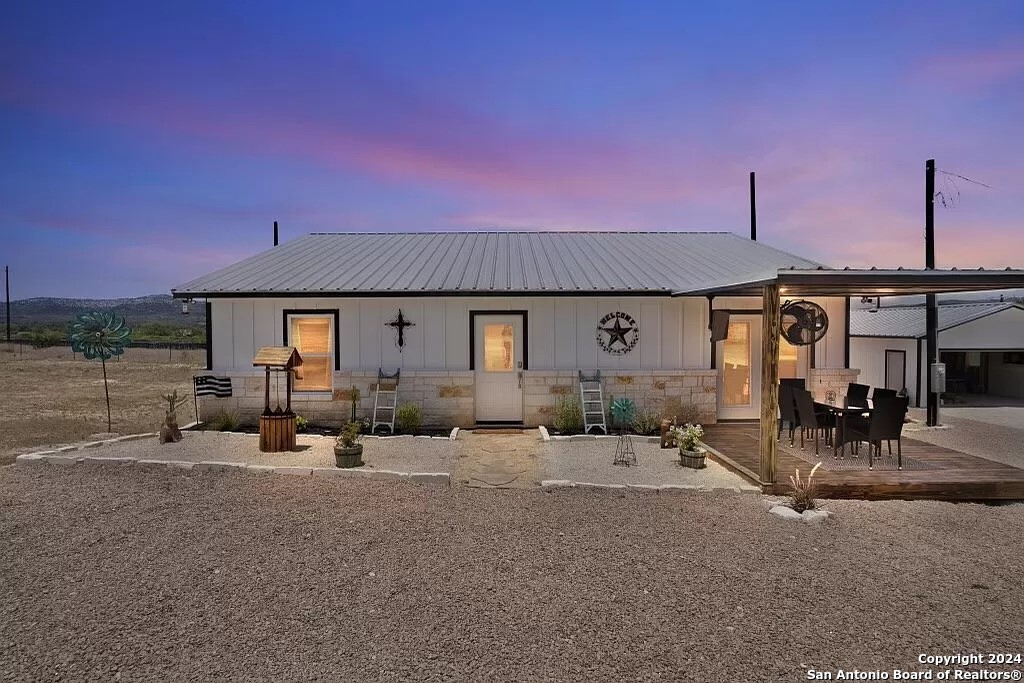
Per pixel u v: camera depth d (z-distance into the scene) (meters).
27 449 9.86
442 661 3.69
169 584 4.74
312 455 9.06
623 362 11.73
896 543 5.73
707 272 12.54
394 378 11.34
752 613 4.32
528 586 4.73
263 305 11.68
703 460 8.41
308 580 4.82
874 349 18.66
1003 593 4.68
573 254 14.23
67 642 3.90
